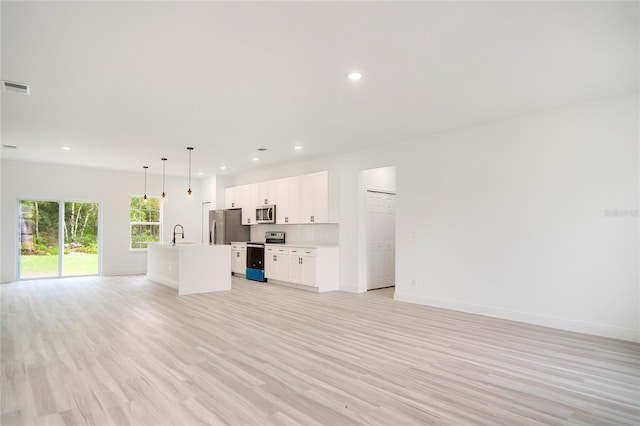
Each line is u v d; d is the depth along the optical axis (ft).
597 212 13.39
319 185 23.66
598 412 7.69
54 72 11.02
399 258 19.81
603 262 13.23
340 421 7.32
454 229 17.48
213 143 20.22
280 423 7.25
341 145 20.77
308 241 26.09
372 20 8.30
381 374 9.64
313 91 12.60
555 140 14.42
